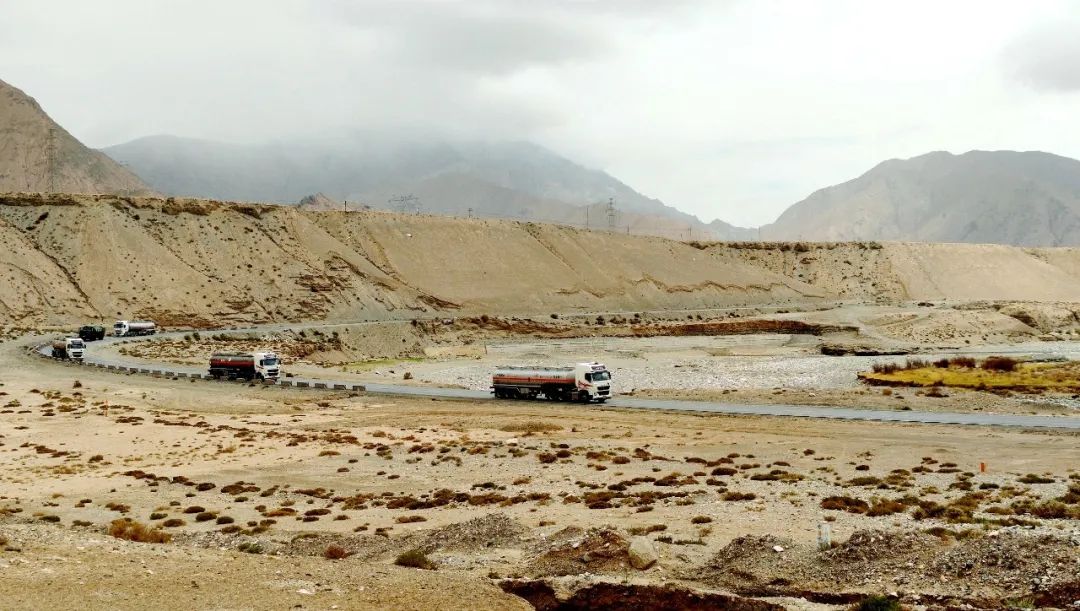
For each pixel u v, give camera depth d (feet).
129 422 225.15
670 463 160.97
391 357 493.36
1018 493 121.60
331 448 186.19
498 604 71.46
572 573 84.58
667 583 77.87
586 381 263.29
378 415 245.24
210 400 273.33
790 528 100.58
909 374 329.72
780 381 347.15
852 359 420.77
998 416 227.40
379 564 86.02
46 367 338.34
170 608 63.93
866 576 79.61
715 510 113.50
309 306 579.89
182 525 115.75
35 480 151.33
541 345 552.41
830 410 243.60
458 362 461.78
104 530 107.76
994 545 79.41
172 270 559.38
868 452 171.42
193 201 638.53
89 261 544.21
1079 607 67.92
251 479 152.46
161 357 392.47
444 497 130.21
